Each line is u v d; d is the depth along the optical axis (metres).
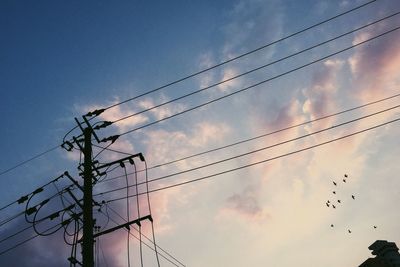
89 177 13.36
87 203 12.73
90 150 14.13
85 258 11.48
